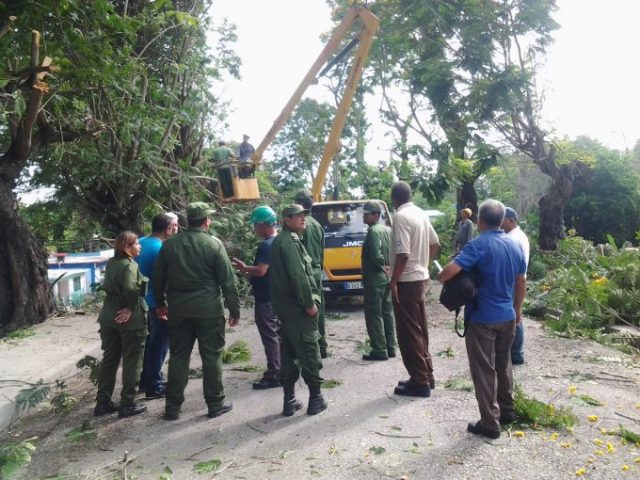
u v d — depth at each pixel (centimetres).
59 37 710
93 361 528
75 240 1552
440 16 1612
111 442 431
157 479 363
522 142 1778
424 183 1518
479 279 401
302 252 462
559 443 389
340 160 2108
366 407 481
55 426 480
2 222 967
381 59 1878
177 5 1200
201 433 439
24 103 786
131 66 827
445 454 378
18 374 607
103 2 729
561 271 1002
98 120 1005
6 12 569
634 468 348
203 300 462
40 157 1108
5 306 963
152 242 554
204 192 1315
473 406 472
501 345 414
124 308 478
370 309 646
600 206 2272
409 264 500
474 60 1677
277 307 464
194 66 1267
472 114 1670
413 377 506
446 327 839
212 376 472
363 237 995
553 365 602
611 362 612
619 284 862
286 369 468
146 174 1164
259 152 1085
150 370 541
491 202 413
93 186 1190
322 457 383
